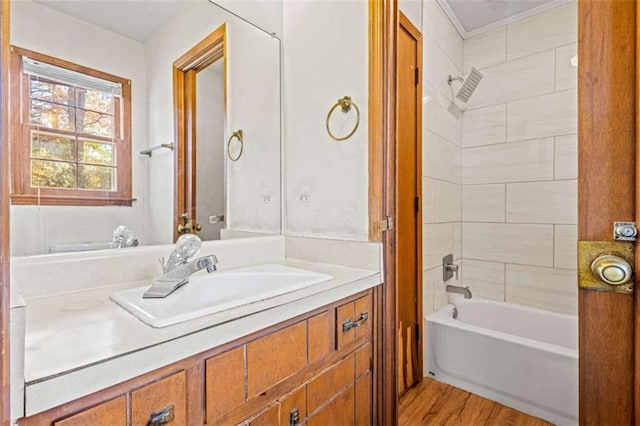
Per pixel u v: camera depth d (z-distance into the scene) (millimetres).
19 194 926
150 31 1231
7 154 420
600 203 645
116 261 1068
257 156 1569
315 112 1510
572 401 1337
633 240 612
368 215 1325
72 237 1021
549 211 1882
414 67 1831
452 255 2258
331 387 1019
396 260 1368
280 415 838
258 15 1575
